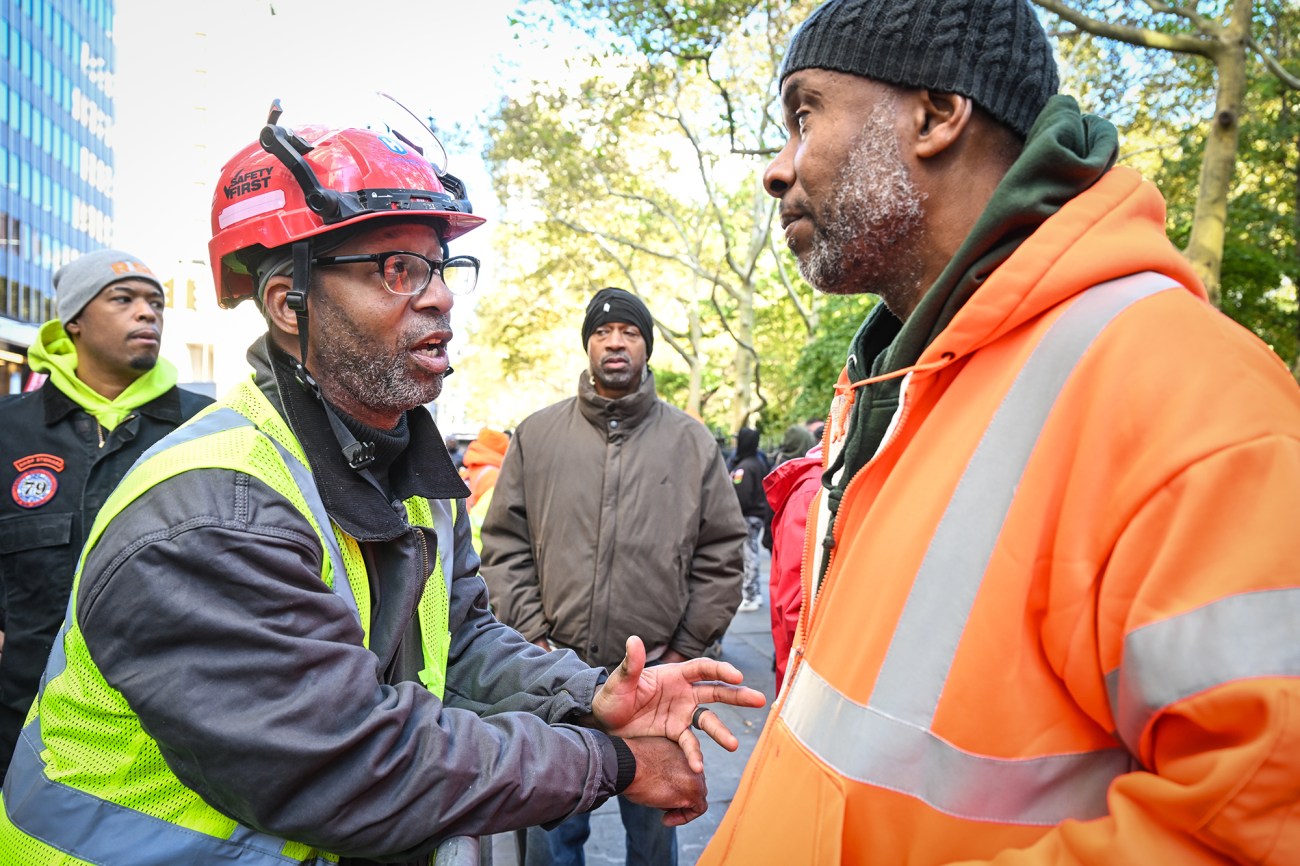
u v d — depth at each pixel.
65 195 52.44
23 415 2.75
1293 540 0.71
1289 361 13.63
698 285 24.36
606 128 17.00
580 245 23.11
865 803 0.94
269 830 1.08
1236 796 0.68
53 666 1.23
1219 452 0.75
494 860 3.39
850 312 15.95
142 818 1.12
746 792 1.20
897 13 1.08
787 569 2.70
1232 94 7.71
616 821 3.72
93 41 56.50
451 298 1.41
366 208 1.30
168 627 1.04
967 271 1.04
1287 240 14.30
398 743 1.12
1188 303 0.86
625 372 3.00
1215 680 0.70
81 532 2.64
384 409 1.38
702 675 1.48
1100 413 0.84
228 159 1.41
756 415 22.61
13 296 46.34
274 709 1.04
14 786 1.21
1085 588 0.82
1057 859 0.78
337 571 1.24
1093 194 1.00
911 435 1.07
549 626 3.04
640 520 2.94
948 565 0.92
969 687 0.88
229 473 1.14
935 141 1.08
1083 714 0.86
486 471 4.86
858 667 0.98
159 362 2.93
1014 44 1.08
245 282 1.47
